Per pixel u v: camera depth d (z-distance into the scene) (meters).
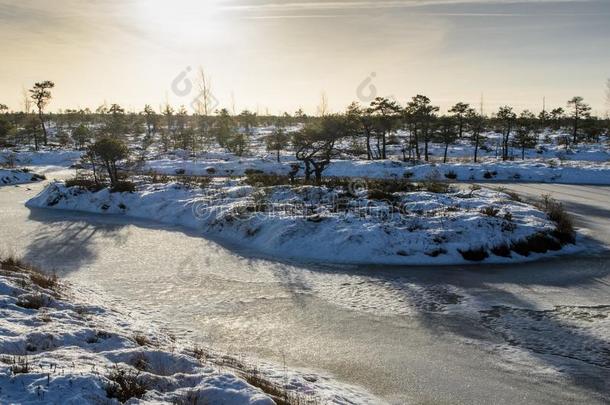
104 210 28.52
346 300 13.42
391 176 43.19
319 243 18.62
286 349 10.33
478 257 17.41
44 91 76.81
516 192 33.53
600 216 24.98
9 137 75.75
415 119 59.03
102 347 8.34
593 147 68.88
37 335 8.09
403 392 8.55
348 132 32.06
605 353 10.11
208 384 7.07
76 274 15.54
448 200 23.58
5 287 10.77
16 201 32.47
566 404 8.16
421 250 17.61
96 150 31.14
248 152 58.81
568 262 17.14
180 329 11.24
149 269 16.36
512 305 12.98
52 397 5.90
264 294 13.90
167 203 27.09
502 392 8.55
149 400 6.35
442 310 12.66
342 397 8.02
